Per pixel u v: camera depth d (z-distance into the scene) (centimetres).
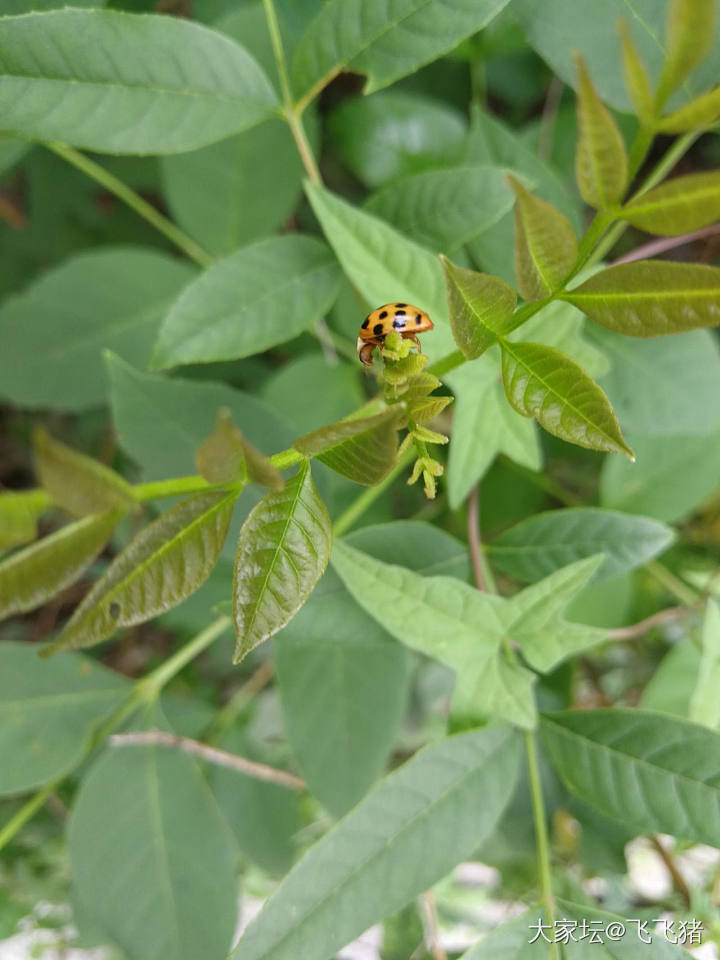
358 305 19
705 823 14
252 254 16
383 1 14
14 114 14
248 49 19
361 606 15
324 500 16
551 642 15
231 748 23
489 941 15
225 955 19
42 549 10
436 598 15
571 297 11
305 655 18
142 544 10
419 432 11
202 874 19
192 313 16
